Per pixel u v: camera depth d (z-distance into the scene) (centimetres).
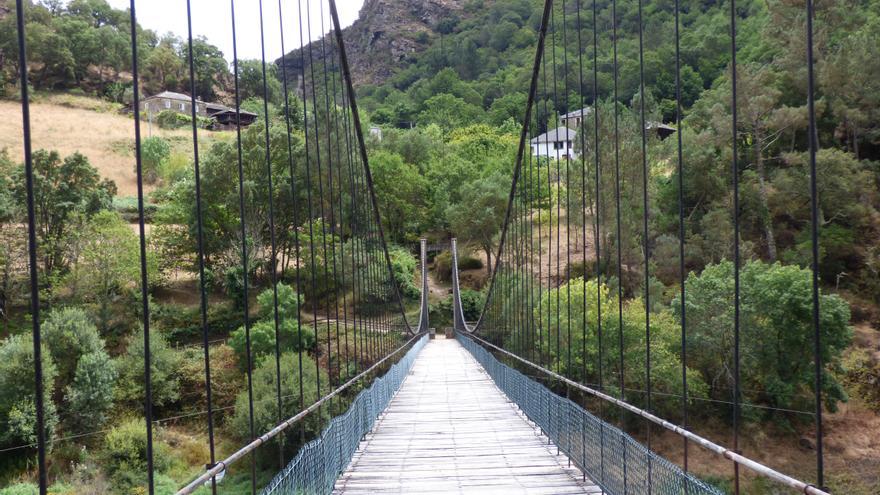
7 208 2947
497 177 5138
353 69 14425
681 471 379
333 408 909
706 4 6062
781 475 271
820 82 3072
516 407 1118
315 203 3397
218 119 7062
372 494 582
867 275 2872
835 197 2977
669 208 3372
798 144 3369
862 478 1920
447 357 2442
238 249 3391
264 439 401
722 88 3544
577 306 2122
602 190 2853
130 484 1877
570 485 605
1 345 2241
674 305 2278
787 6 3300
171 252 3575
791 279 2136
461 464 698
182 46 8938
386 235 5419
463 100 9425
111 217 3198
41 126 5641
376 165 5462
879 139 3259
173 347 2895
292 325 2597
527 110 1381
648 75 4906
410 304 4659
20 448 1889
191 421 2336
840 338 2125
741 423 2117
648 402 465
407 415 1048
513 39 11412
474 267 5238
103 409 2191
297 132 3744
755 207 3134
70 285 2891
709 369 2248
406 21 14725
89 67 7762
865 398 2262
